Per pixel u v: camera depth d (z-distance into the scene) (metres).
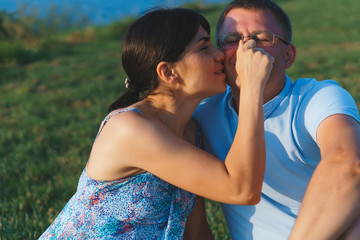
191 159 1.81
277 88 2.05
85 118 6.79
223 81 2.07
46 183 4.38
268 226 2.11
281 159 2.01
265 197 2.12
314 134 1.83
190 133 2.28
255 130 1.76
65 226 2.04
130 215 1.97
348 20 15.41
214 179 1.79
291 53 2.18
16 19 13.88
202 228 2.49
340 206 1.46
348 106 1.81
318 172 1.56
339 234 1.48
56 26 16.84
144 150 1.85
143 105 2.04
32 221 3.44
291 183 2.04
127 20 16.81
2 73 10.41
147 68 2.01
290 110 2.00
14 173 4.69
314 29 14.38
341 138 1.62
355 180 1.48
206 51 2.03
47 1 24.06
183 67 1.98
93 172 1.98
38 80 9.62
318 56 10.06
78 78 9.63
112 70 10.38
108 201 1.98
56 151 5.44
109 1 26.31
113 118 1.97
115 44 14.50
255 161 1.74
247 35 2.03
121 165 1.92
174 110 2.07
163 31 1.95
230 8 2.12
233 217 2.27
